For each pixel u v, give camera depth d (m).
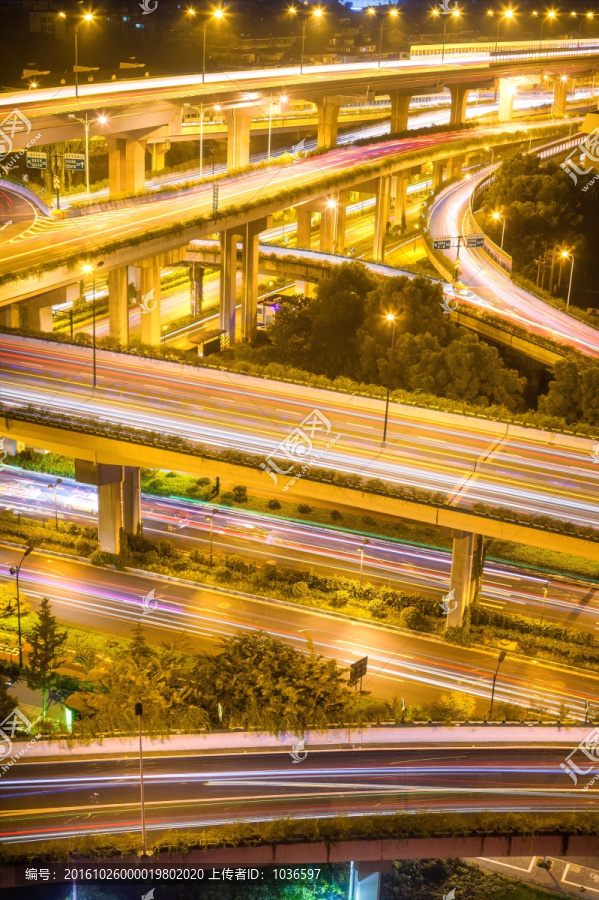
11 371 118.88
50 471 126.62
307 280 182.50
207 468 97.75
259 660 78.62
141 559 106.44
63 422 101.62
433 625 97.00
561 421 109.19
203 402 112.62
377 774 67.56
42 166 164.62
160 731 70.81
